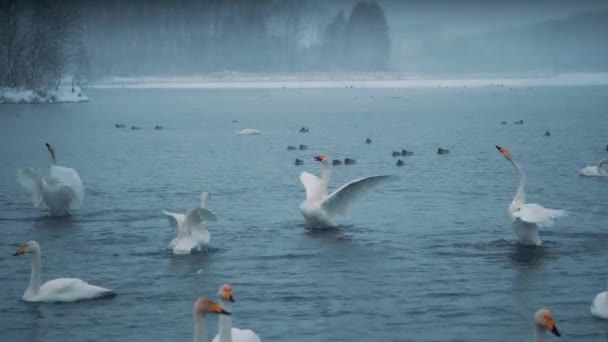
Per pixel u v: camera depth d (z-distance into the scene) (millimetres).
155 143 55531
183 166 41781
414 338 15984
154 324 16797
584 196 30562
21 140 58531
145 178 37125
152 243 23453
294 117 86062
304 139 58250
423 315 17250
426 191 32406
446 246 22844
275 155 47219
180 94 156000
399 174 37906
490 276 19875
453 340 15859
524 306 17719
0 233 24766
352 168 40750
